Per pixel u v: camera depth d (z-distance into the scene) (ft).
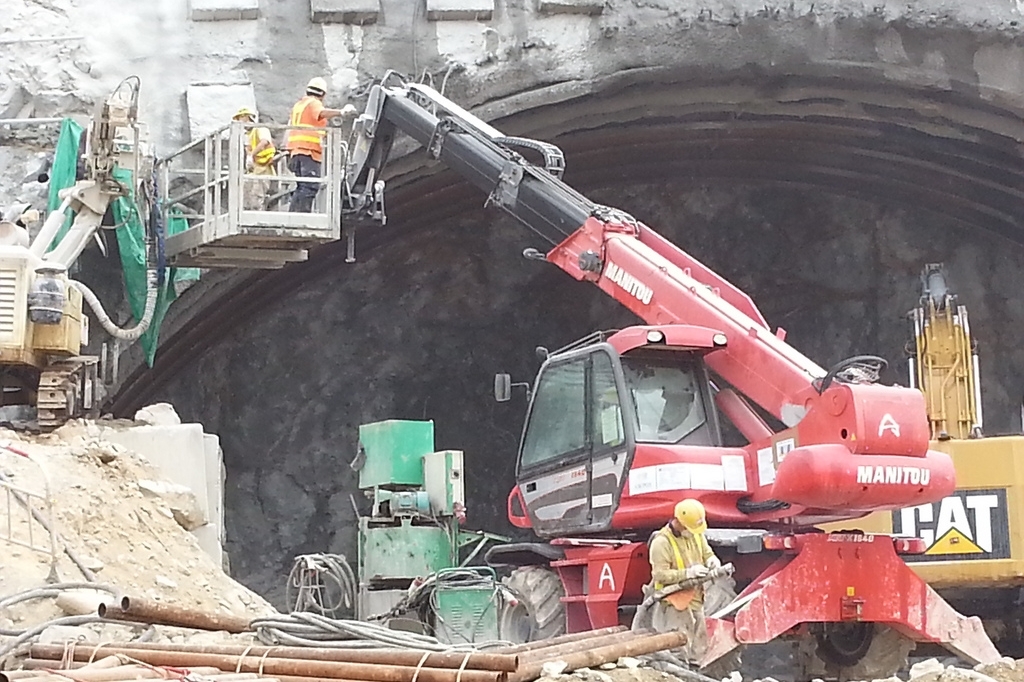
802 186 106.32
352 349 104.37
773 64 85.05
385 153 66.18
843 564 45.27
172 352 95.50
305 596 61.67
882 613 45.42
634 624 40.86
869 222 108.27
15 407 55.83
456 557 63.72
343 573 62.03
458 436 106.32
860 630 48.47
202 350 100.53
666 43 84.12
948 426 61.46
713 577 40.22
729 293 53.88
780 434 47.21
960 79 86.79
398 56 81.20
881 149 99.40
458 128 63.57
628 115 89.86
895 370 108.78
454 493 63.67
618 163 100.83
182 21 78.64
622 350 49.62
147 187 62.49
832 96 89.30
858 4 85.46
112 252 73.72
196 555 48.47
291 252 64.23
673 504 47.14
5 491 44.32
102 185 57.82
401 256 103.65
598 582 48.62
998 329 108.58
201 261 65.72
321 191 61.41
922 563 56.85
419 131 64.13
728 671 44.19
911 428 44.39
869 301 109.19
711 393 50.88
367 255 102.94
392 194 90.53
